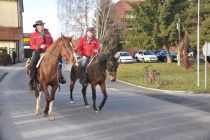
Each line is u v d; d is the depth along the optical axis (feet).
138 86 93.30
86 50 51.78
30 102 59.82
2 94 71.10
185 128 40.60
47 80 44.98
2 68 161.79
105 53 49.21
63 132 38.52
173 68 154.51
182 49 165.58
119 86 93.35
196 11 176.35
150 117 47.34
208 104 60.49
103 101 50.85
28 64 49.55
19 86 86.74
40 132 38.60
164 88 86.63
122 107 55.67
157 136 36.60
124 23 209.56
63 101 60.80
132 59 204.44
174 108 55.42
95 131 38.88
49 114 45.27
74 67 56.18
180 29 185.37
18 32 238.07
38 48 46.91
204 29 160.86
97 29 185.26
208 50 86.53
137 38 190.80
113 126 41.39
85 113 49.73
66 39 44.98
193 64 172.45
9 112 50.47
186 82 100.12
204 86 89.97
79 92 74.33
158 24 188.96
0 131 39.22
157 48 193.67
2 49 201.67
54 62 44.86
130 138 35.76
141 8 188.44
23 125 42.14
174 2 186.19
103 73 49.42
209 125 42.42
